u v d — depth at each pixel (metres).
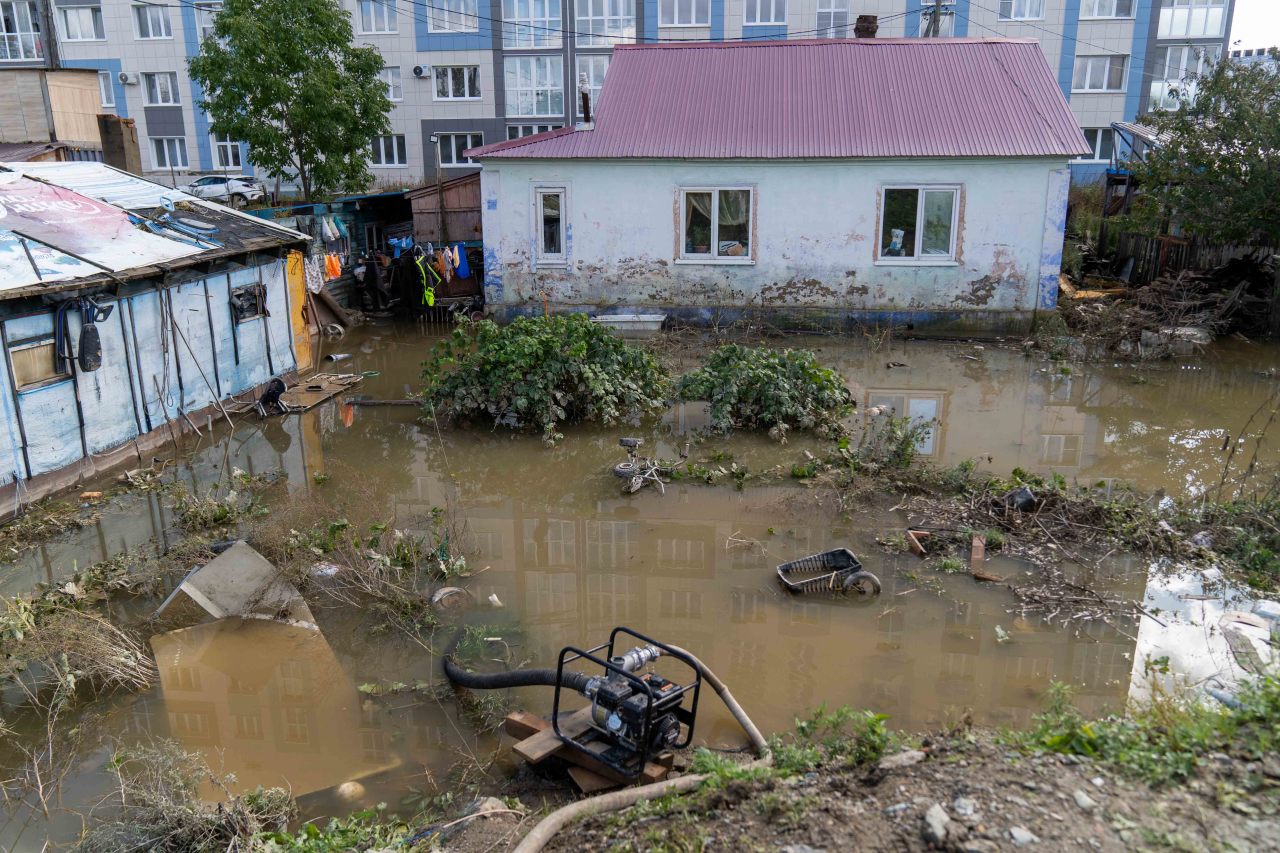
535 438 11.73
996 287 17.30
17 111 17.78
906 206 17.23
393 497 9.80
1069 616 6.87
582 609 7.24
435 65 36.53
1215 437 11.43
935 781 4.19
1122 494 9.23
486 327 12.34
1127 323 16.86
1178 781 4.00
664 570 7.92
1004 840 3.69
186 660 6.58
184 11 36.19
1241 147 17.27
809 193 17.34
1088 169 35.03
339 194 26.03
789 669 6.25
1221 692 5.34
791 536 8.49
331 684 6.28
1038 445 11.14
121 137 18.28
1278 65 17.64
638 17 35.28
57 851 4.77
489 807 4.77
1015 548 8.06
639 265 18.08
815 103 18.19
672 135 17.77
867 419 12.20
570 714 5.45
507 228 18.11
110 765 5.26
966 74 18.48
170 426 11.59
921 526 8.54
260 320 13.87
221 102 21.41
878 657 6.39
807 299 17.92
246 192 28.00
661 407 12.74
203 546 8.27
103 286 10.20
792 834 3.95
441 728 5.77
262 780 5.29
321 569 7.81
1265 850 3.53
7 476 9.02
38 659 6.43
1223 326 17.17
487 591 7.58
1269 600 7.08
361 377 15.12
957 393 13.55
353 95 22.52
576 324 12.23
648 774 4.88
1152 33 33.91
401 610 7.23
